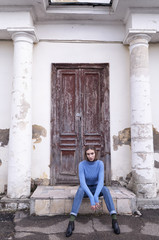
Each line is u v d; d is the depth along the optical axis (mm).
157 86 4852
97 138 4750
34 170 4555
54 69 4824
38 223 3293
